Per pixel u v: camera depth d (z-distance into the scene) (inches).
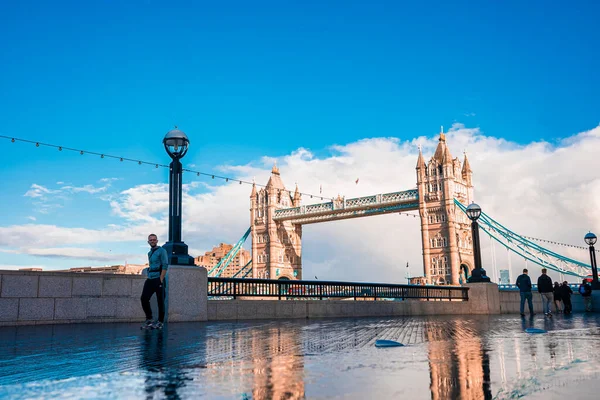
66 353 286.2
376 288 864.3
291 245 6205.7
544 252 4539.9
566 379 194.2
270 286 708.0
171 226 608.4
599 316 847.7
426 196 4889.3
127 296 573.0
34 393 177.3
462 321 642.8
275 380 196.1
